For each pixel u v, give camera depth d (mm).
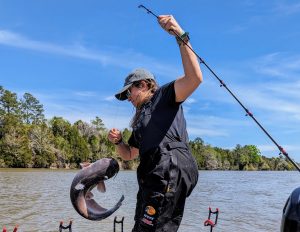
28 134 94750
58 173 75250
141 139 3246
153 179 3141
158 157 3145
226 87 3572
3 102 118562
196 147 143000
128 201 28766
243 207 29875
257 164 167875
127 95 3498
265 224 21953
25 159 90750
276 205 31750
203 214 24797
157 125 3188
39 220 21172
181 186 3150
